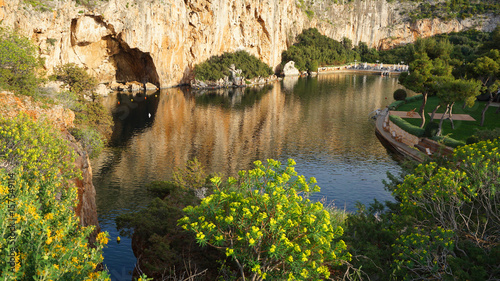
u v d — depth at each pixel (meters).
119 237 23.80
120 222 18.20
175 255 13.02
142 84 105.69
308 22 184.62
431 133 44.41
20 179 8.79
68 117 38.31
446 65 52.41
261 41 148.12
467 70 48.19
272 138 56.50
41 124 16.56
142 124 64.25
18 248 5.97
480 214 11.02
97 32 85.06
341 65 181.50
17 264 5.48
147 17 94.62
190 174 27.62
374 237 11.25
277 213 8.40
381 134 55.16
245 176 9.80
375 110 73.94
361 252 10.56
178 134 58.19
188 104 84.94
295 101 91.00
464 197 10.30
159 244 13.66
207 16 115.06
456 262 8.48
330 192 34.88
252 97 97.19
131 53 101.12
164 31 101.50
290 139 55.84
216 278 11.59
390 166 42.69
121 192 33.75
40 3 69.06
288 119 70.25
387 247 10.63
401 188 12.16
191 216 9.62
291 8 170.00
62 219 8.39
